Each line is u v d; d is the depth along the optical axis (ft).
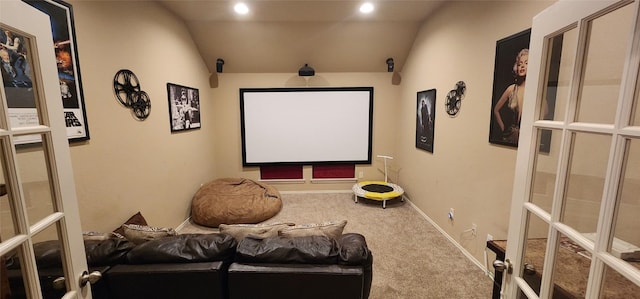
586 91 3.07
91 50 6.72
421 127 12.34
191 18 11.41
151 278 4.33
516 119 6.75
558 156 3.50
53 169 3.27
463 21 8.91
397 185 15.38
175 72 10.87
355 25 12.39
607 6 2.48
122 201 7.79
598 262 2.67
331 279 4.40
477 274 7.96
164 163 9.98
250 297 4.53
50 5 5.62
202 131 13.53
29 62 3.04
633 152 2.67
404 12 11.03
